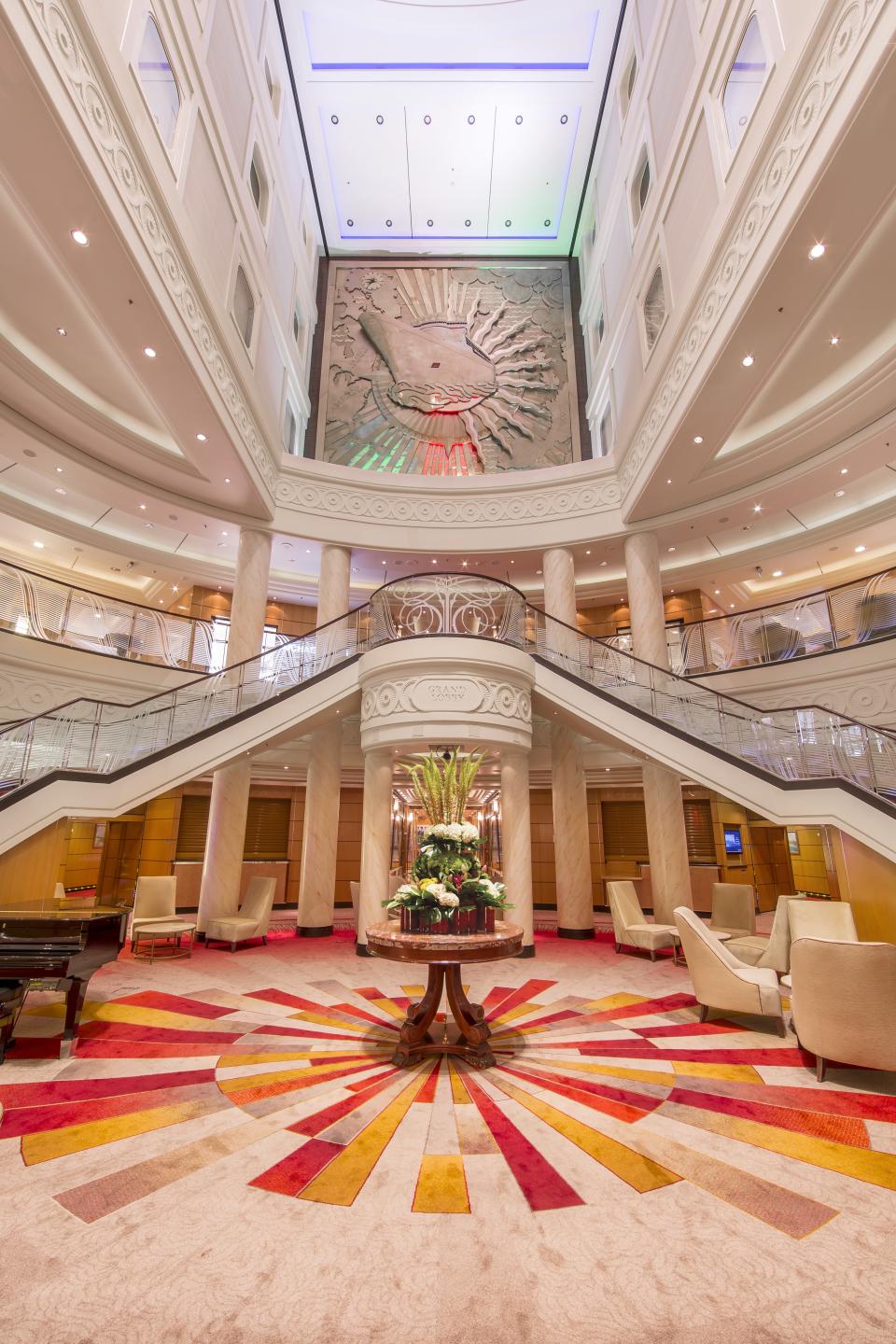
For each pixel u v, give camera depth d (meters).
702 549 12.02
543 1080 3.71
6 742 6.30
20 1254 2.08
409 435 13.96
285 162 12.08
